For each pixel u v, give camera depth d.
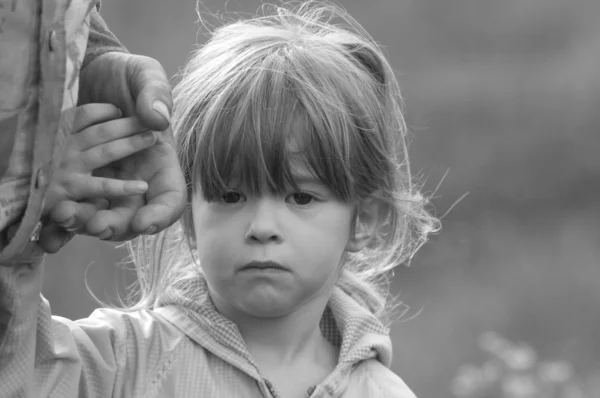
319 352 3.79
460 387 9.71
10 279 2.63
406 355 12.34
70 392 3.10
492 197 18.80
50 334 3.01
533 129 20.17
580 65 22.36
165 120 2.73
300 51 3.80
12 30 2.53
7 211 2.51
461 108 20.61
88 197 2.72
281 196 3.46
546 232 17.58
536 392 9.33
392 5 23.81
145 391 3.42
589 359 12.12
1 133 2.51
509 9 23.83
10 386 2.75
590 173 19.48
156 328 3.56
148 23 20.62
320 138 3.52
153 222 2.78
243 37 3.88
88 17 2.76
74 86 2.64
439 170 19.09
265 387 3.53
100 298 12.12
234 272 3.42
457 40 23.53
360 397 3.73
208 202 3.48
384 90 4.05
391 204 3.95
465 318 13.58
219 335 3.55
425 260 15.67
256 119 3.47
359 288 4.33
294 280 3.44
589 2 23.95
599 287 14.61
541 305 14.17
